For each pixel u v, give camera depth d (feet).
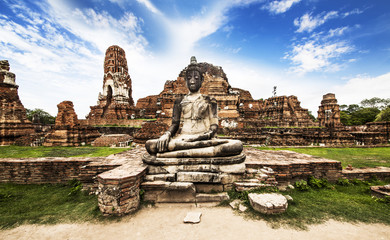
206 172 17.67
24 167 22.90
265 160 22.76
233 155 19.12
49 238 12.02
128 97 116.06
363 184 21.44
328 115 73.67
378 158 34.22
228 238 11.53
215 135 21.67
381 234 11.85
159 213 14.82
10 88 53.01
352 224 12.91
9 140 49.88
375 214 14.19
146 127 44.75
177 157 18.72
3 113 50.11
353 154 38.65
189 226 12.94
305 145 52.65
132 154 27.71
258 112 104.58
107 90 114.42
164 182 16.75
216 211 14.98
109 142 46.11
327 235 11.74
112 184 14.29
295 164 20.92
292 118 91.97
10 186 22.09
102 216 14.33
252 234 11.87
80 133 47.83
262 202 14.39
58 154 32.40
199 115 22.25
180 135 21.91
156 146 19.35
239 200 16.25
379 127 64.69
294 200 16.49
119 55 115.85
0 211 15.96
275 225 12.77
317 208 15.10
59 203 17.70
